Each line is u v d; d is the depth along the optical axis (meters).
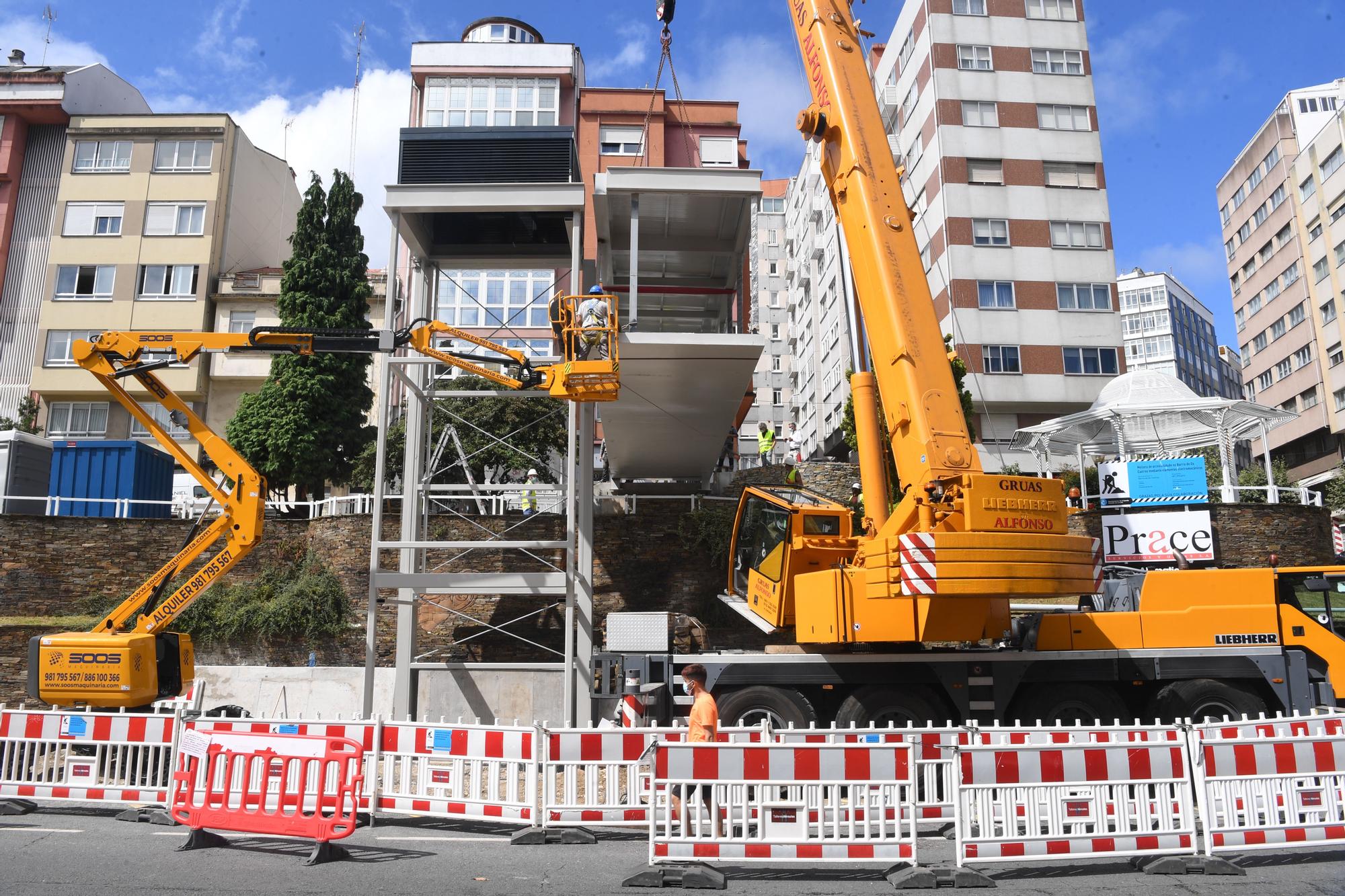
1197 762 6.98
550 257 17.56
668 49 14.97
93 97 37.31
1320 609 11.34
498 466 25.56
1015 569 9.38
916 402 9.91
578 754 7.99
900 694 11.06
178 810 7.43
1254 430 25.00
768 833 6.82
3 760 8.77
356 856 7.14
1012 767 6.83
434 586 14.43
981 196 35.28
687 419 18.70
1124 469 20.75
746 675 11.37
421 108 36.53
